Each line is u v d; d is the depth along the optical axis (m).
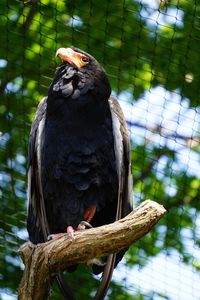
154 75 14.68
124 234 8.55
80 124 10.55
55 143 10.55
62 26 14.56
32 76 15.06
